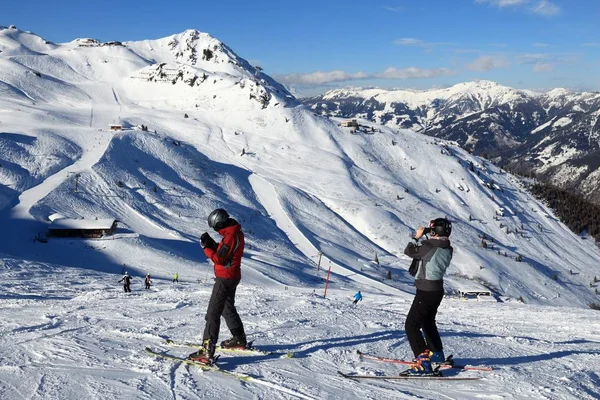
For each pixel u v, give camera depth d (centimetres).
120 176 11088
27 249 6719
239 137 16738
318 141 17038
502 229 13988
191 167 13250
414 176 16175
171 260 6762
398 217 12862
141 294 1994
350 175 14900
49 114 15912
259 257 8062
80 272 4584
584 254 13962
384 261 10175
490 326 1346
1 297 2155
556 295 10488
